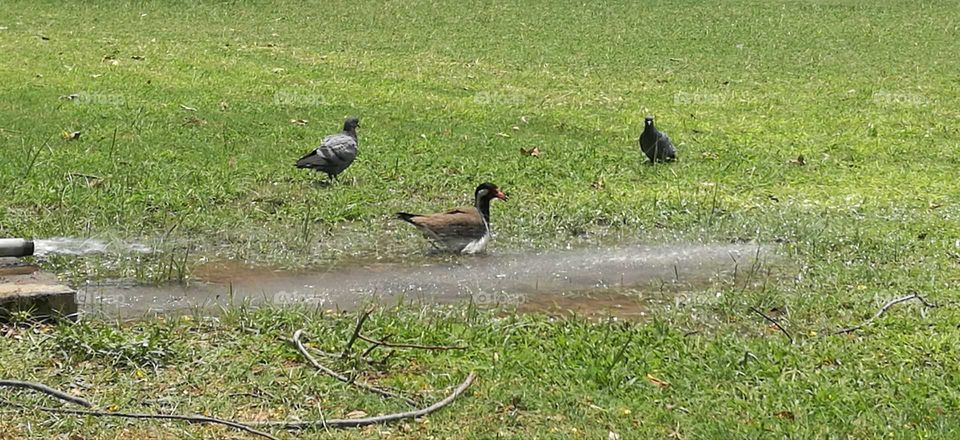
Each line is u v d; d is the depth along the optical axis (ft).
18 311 24.62
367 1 98.84
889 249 35.58
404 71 71.41
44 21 82.74
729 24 94.43
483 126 54.75
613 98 65.62
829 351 25.58
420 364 23.71
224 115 53.72
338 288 30.71
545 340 25.61
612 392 22.81
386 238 35.70
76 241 33.53
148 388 21.80
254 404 21.36
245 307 27.04
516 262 33.94
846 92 69.92
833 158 50.88
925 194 44.47
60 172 40.73
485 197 35.27
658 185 44.21
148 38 78.48
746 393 23.04
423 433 20.58
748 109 63.72
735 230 37.81
